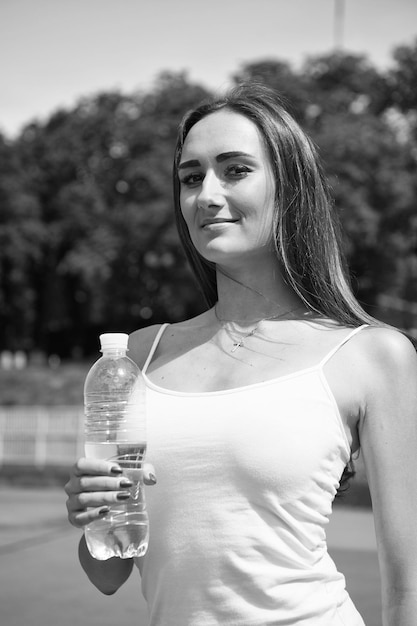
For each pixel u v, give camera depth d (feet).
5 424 65.51
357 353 6.48
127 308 127.85
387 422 6.36
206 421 6.26
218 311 7.26
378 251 109.70
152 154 115.14
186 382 6.72
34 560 28.40
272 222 6.91
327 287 6.94
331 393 6.31
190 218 7.03
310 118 109.50
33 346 139.13
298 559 6.07
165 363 7.00
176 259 115.03
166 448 6.30
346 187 101.24
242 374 6.55
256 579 6.00
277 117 7.02
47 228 127.24
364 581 24.59
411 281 116.47
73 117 129.29
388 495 6.31
